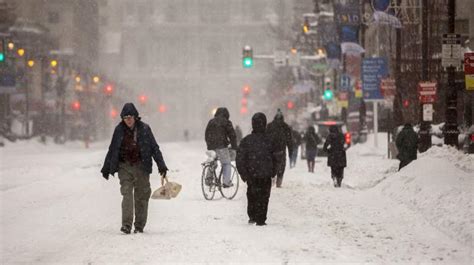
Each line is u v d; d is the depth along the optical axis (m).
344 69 131.75
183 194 56.72
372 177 67.88
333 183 67.50
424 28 70.25
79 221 39.69
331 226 36.50
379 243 30.98
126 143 34.94
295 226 36.62
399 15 90.50
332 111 155.62
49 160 112.88
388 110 120.62
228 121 52.09
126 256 28.03
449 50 58.69
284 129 61.97
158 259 27.25
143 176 35.12
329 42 127.62
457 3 107.38
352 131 134.50
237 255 27.92
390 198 47.53
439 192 41.84
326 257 27.38
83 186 63.72
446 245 30.48
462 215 35.03
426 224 36.38
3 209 45.66
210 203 49.44
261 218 37.31
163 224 37.94
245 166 36.94
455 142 59.94
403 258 27.38
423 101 70.88
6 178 73.56
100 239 32.75
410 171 51.06
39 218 40.97
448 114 60.00
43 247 30.89
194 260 26.91
